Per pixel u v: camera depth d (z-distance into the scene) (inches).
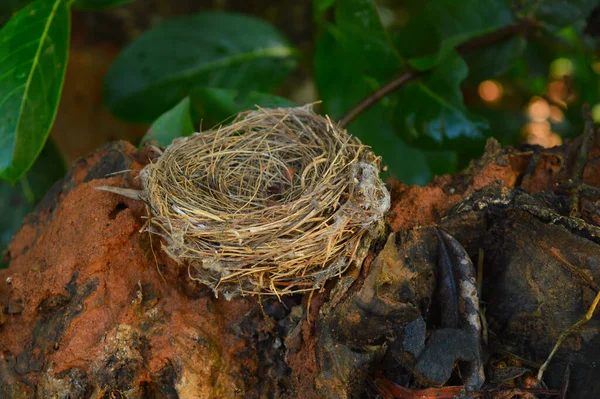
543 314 23.6
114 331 23.8
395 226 24.1
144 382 24.1
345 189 23.5
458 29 28.9
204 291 24.3
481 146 27.6
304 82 36.0
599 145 25.1
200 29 31.7
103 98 32.0
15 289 24.5
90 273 24.0
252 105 28.0
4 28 27.0
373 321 23.5
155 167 24.0
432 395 23.2
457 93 27.6
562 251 23.4
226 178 24.8
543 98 33.9
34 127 26.7
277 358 24.2
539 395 23.4
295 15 34.9
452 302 23.7
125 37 35.0
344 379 23.5
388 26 33.8
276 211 23.3
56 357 23.9
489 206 23.9
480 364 23.2
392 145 29.8
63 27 27.3
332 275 23.4
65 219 24.7
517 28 28.9
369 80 29.8
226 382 24.0
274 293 23.5
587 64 32.0
